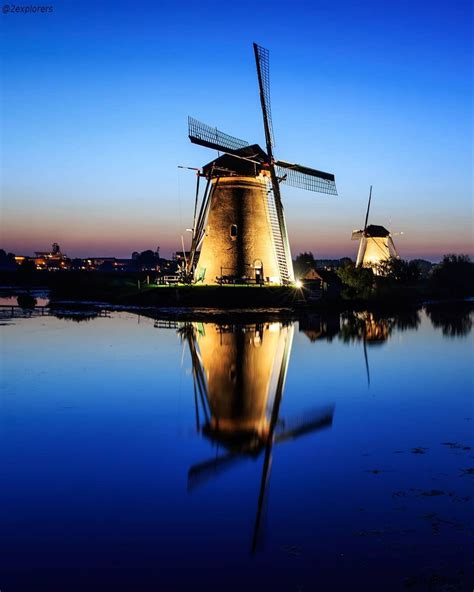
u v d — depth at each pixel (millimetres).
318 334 28141
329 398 13867
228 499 7562
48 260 185750
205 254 46062
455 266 78875
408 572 5789
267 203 46250
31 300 47031
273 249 46500
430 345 24250
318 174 48062
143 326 30625
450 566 5879
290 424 11406
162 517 7047
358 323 34969
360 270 60625
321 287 57094
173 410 12477
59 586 5617
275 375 16938
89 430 10906
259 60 43719
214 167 44344
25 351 21328
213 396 13945
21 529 6742
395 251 80250
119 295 53750
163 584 5656
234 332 28062
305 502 7449
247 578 5734
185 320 34281
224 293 43625
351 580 5676
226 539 6488
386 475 8422
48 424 11336
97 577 5770
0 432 10766
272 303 44281
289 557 6102
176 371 17281
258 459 9203
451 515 7004
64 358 19719
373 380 16312
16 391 14438
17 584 5652
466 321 37438
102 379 16047
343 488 7910
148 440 10250
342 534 6562
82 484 8102
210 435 10578
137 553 6207
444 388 15188
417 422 11609
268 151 44844
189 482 8164
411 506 7285
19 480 8266
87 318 35688
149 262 199250
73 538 6523
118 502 7469
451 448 9820
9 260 171625
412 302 61469
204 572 5844
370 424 11438
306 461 9117
